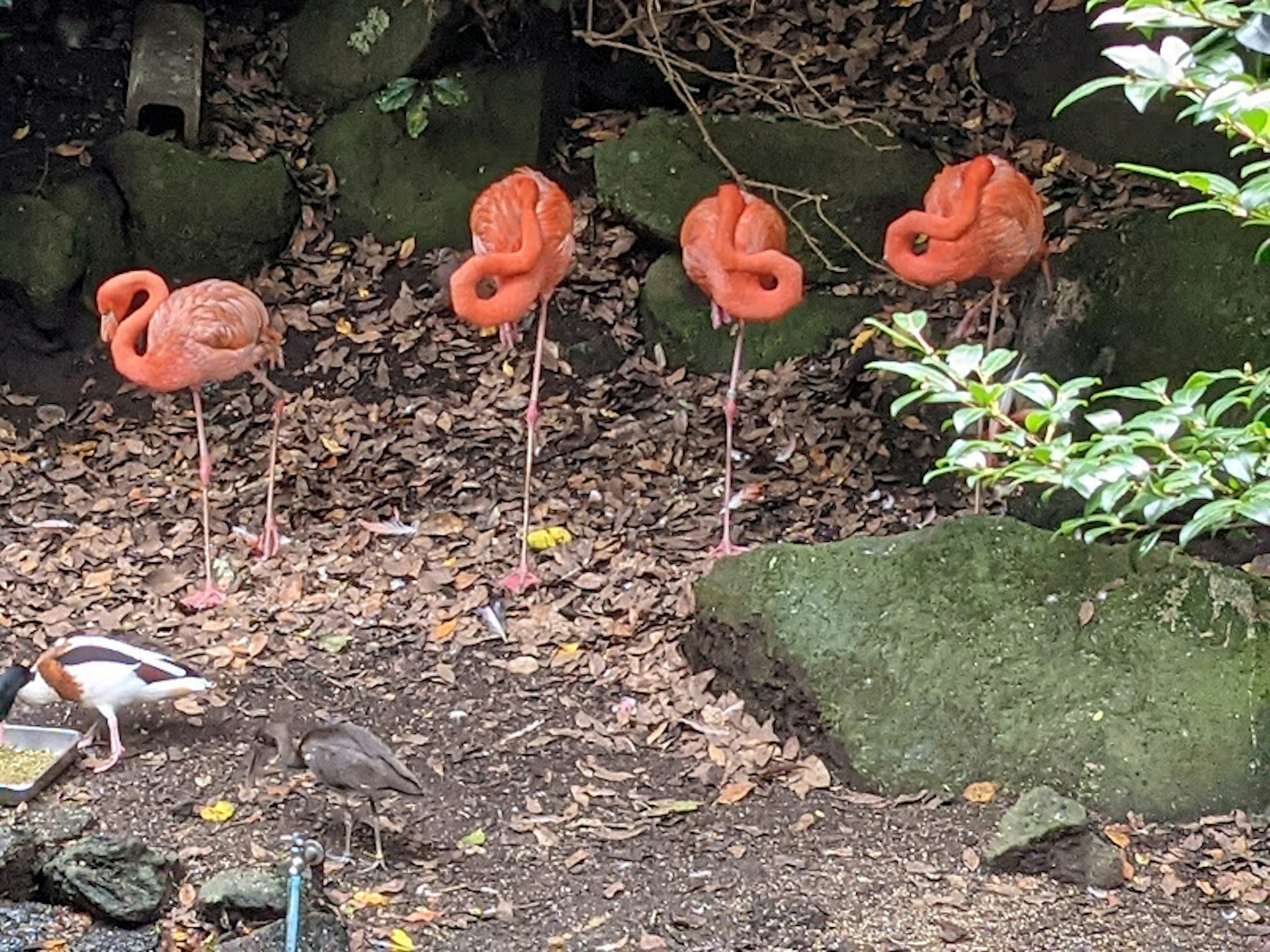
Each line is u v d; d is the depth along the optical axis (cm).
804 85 873
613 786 503
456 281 602
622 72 897
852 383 747
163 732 527
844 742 509
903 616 527
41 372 773
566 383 771
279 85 889
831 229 812
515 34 874
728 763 515
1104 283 705
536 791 498
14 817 463
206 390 763
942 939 421
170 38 856
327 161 858
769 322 736
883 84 885
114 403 761
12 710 539
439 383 770
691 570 631
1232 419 645
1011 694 509
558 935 421
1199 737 497
